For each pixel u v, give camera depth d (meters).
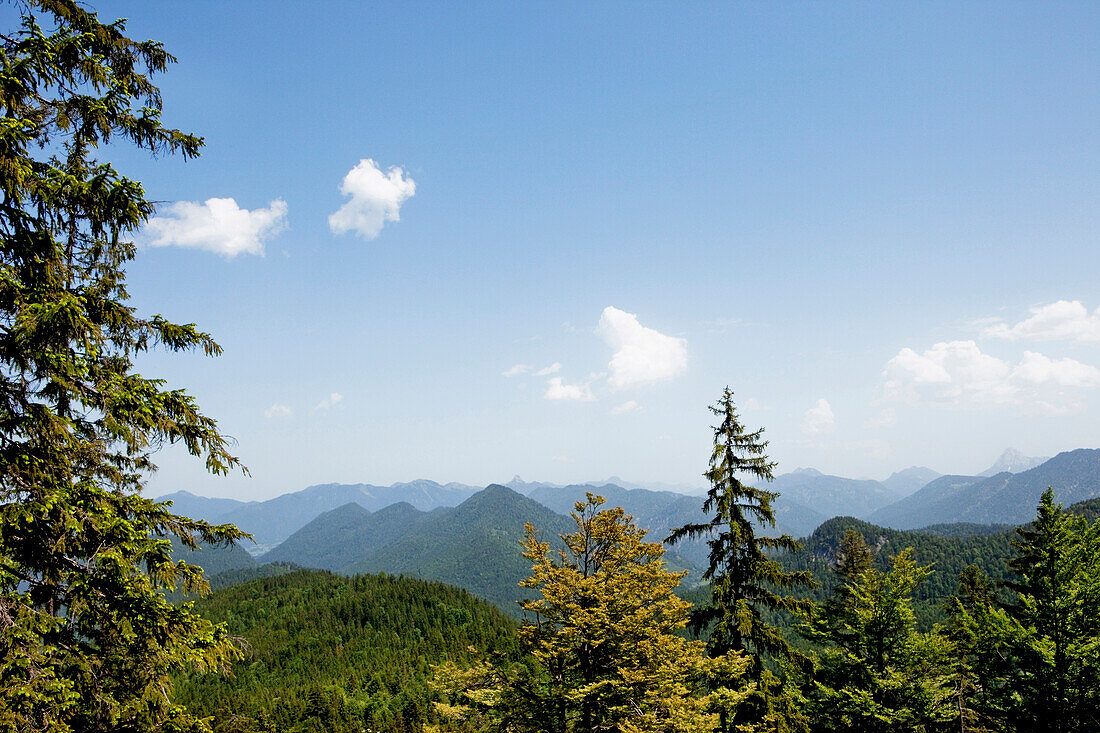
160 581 8.84
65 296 8.01
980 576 37.56
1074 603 21.06
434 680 18.61
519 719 16.94
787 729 17.67
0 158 7.66
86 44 9.21
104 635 8.56
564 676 17.53
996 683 24.12
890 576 24.30
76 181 8.63
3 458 7.82
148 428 9.11
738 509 18.67
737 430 19.03
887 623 23.73
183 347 9.94
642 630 17.03
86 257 9.61
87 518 8.09
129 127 9.76
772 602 18.36
